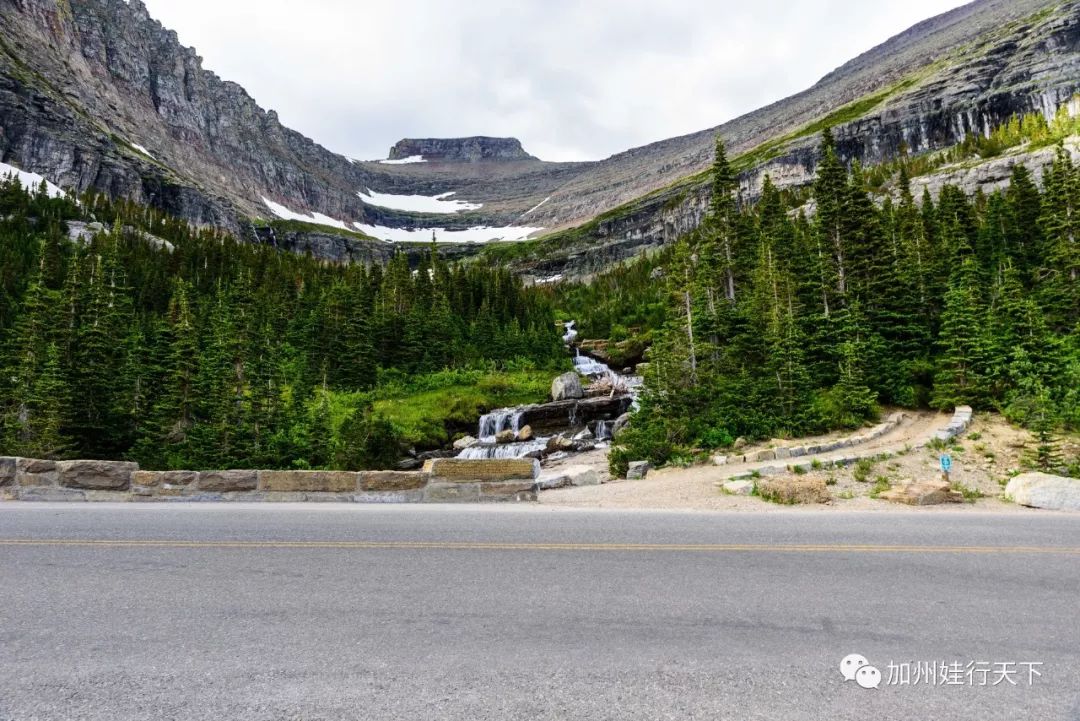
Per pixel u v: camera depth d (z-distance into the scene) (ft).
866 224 103.71
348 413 148.15
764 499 41.83
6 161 501.56
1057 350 80.33
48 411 114.32
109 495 36.86
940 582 21.02
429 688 12.89
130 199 490.08
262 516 31.55
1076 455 54.80
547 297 490.08
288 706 12.07
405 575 21.17
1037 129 340.59
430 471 39.27
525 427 145.07
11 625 16.28
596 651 14.96
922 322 98.89
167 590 19.33
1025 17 620.90
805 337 89.97
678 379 82.84
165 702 12.20
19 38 641.81
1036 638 16.28
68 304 141.38
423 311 242.99
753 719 11.75
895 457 57.00
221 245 384.27
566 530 28.96
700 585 20.33
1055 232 116.37
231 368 137.18
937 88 570.87
